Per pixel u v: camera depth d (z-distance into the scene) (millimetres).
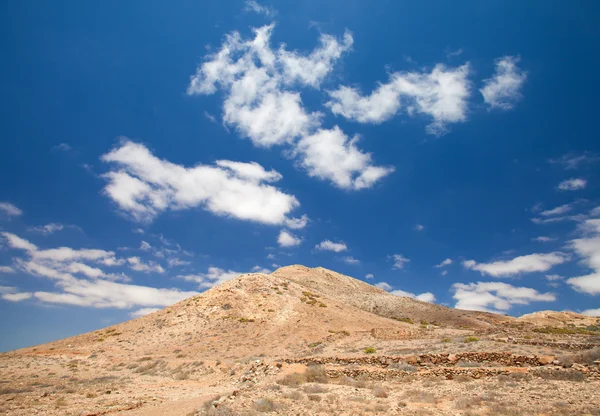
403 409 18188
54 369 53531
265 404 19875
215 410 19484
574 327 71688
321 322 83000
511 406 17078
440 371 27984
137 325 90500
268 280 114000
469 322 100312
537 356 30453
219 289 104562
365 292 153375
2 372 50375
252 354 60250
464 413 16672
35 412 22484
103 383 39312
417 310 118938
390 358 35312
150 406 24578
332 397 21625
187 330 81812
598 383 21406
